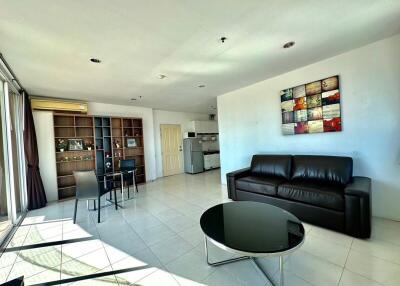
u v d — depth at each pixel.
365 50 2.58
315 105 3.10
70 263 1.90
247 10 1.73
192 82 3.70
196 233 2.43
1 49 2.20
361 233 2.03
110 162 5.18
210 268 1.73
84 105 4.73
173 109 6.69
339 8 1.76
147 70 3.01
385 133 2.50
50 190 4.16
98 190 2.96
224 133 4.78
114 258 1.95
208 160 7.46
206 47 2.38
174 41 2.21
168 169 6.80
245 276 1.61
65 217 3.15
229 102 4.60
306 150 3.29
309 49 2.58
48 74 2.98
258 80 3.81
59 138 4.43
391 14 1.88
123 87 3.84
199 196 4.01
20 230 2.68
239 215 1.92
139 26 1.90
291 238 1.46
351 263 1.69
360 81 2.65
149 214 3.13
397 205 2.45
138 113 5.92
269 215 1.92
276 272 1.64
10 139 2.96
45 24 1.79
